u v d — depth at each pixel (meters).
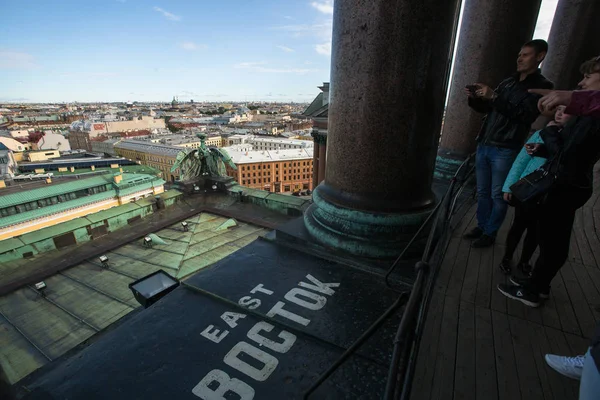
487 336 3.32
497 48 7.58
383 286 4.41
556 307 3.76
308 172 107.38
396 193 4.74
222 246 12.05
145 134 168.75
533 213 3.89
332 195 5.18
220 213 14.78
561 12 11.26
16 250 11.39
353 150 4.71
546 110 2.06
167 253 11.67
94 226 13.09
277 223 13.52
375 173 4.67
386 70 4.19
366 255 4.81
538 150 3.45
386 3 3.95
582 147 3.06
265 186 103.31
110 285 10.11
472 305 3.78
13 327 8.54
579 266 4.68
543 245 3.56
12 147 108.19
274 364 3.33
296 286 4.50
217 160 17.19
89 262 11.38
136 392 3.10
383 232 4.81
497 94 4.29
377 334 3.62
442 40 4.21
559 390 2.74
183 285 4.66
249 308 4.09
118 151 126.00
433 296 3.95
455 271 4.46
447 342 3.25
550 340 3.27
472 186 8.22
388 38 4.06
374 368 3.23
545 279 3.66
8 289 9.85
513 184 3.62
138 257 11.56
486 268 4.52
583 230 5.87
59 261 11.50
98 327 8.53
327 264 4.96
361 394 2.97
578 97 1.93
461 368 2.95
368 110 4.43
